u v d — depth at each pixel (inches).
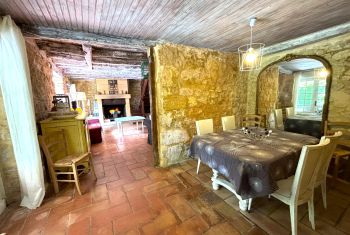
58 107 104.4
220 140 78.1
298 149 63.4
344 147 97.0
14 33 63.7
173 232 57.8
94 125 178.1
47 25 76.4
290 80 140.0
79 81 291.9
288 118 143.2
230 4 62.0
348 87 94.1
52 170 80.3
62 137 92.8
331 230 56.6
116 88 301.0
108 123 283.6
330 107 101.9
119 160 123.4
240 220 62.7
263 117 138.2
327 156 59.8
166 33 90.0
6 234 58.0
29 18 68.8
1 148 70.8
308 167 50.6
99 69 197.6
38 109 93.1
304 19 77.6
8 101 65.4
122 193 81.5
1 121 69.6
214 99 130.0
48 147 80.7
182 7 63.1
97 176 99.1
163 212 67.8
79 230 59.3
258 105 146.2
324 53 101.0
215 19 74.4
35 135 71.4
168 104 108.2
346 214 63.7
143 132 219.8
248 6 64.2
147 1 58.2
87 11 63.9
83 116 110.8
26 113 68.1
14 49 64.3
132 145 161.0
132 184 89.7
